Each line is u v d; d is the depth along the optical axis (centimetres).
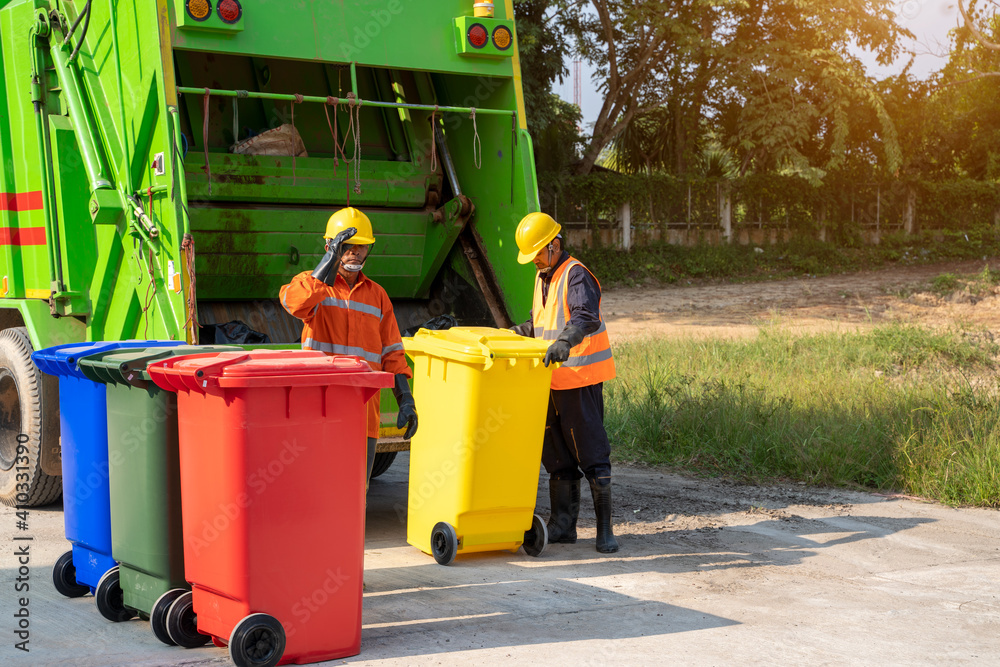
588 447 465
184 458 318
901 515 534
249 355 310
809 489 599
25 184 569
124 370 322
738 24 2553
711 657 318
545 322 471
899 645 331
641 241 2467
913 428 636
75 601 385
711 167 2823
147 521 332
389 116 632
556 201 2338
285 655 307
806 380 828
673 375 869
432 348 444
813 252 2664
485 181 597
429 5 550
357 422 318
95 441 359
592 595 392
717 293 2125
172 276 464
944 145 3103
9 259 586
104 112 518
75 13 543
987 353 1052
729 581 413
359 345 414
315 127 609
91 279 535
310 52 510
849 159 2809
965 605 378
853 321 1564
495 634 342
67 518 379
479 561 450
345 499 315
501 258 586
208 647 330
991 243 2956
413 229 625
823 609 372
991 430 622
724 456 658
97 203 499
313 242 598
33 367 541
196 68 573
